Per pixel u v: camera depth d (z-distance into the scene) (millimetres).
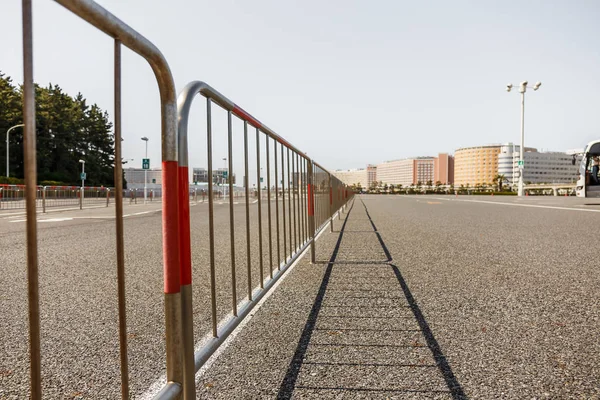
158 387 1938
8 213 14758
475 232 8172
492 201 25969
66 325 2797
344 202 14703
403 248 6199
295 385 1971
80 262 5129
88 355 2303
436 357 2289
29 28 922
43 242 6988
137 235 7996
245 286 3982
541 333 2643
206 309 3238
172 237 1503
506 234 7793
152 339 2549
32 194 932
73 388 1920
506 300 3398
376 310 3168
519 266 4777
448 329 2730
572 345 2443
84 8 1056
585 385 1955
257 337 2613
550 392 1890
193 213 15289
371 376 2062
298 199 4742
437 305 3273
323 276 4406
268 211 3230
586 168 21203
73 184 61594
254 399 1838
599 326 2764
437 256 5480
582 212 13758
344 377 2055
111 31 1200
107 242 6988
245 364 2213
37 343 955
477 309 3160
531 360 2240
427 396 1858
